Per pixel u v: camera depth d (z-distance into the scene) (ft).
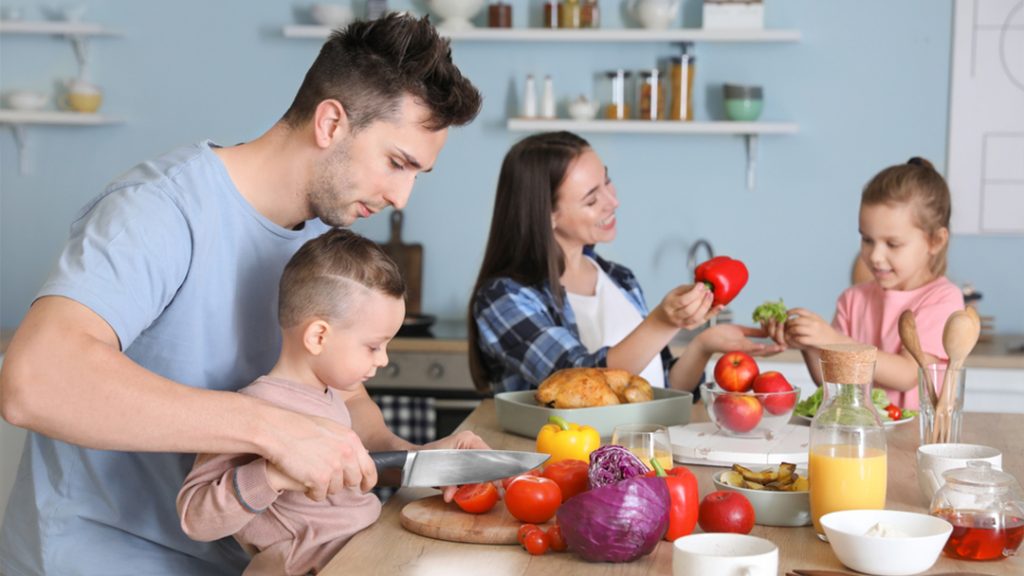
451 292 13.87
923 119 13.16
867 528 4.23
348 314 4.68
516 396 6.79
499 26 13.25
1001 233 13.17
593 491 4.16
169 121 13.83
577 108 13.06
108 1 13.75
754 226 13.44
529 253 7.87
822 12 13.16
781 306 7.29
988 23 12.96
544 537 4.33
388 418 12.29
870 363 4.51
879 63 13.15
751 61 13.30
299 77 13.69
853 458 4.42
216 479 4.46
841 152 13.28
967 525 4.16
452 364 12.22
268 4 13.65
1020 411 11.55
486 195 13.73
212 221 4.94
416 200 13.82
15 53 13.84
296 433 4.26
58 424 4.10
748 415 5.79
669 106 13.32
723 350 7.63
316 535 4.66
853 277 13.16
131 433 4.13
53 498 5.14
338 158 4.93
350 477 4.35
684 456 5.67
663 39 12.82
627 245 13.65
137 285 4.53
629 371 7.14
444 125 4.94
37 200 13.96
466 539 4.48
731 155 13.41
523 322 7.54
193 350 4.99
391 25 4.83
